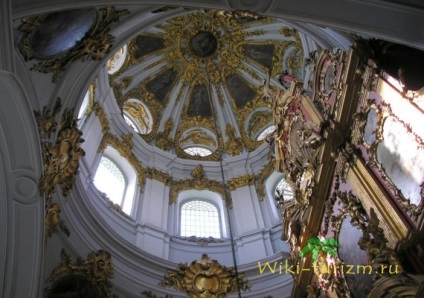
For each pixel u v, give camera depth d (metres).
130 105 23.61
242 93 25.52
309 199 12.23
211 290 16.12
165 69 25.17
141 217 18.16
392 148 9.50
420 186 8.38
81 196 14.70
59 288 13.65
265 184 21.08
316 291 11.78
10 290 11.60
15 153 11.30
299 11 8.86
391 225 8.83
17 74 10.14
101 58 12.06
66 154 12.50
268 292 16.06
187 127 24.89
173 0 8.63
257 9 8.91
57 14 9.55
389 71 9.95
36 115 11.13
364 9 8.67
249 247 18.00
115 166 19.83
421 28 8.63
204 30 25.22
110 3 8.44
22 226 11.82
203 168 22.48
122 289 14.92
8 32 8.59
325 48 12.63
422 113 8.60
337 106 11.74
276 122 15.76
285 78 16.23
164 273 16.20
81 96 12.38
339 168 11.48
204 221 19.94
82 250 14.42
